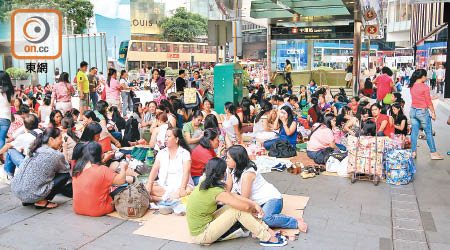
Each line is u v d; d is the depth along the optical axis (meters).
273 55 17.86
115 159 6.94
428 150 9.14
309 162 7.86
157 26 50.50
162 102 7.96
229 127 8.72
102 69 25.67
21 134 7.28
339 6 15.09
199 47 44.22
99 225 5.05
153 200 5.76
